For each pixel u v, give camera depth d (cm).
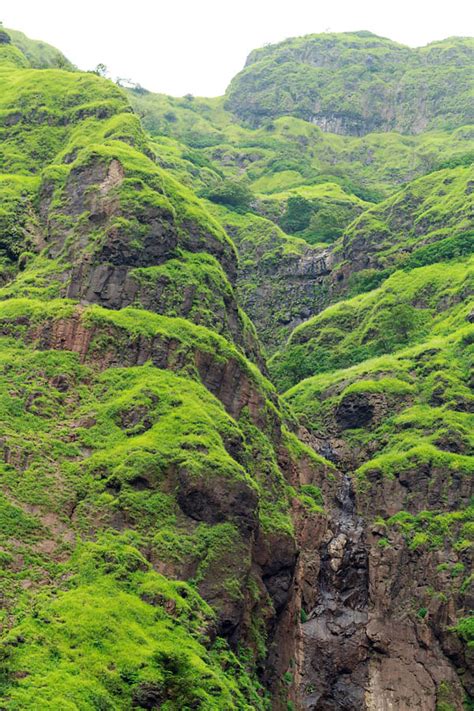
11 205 10194
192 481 7075
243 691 6359
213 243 10175
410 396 11025
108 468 7150
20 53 15212
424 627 8688
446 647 8525
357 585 9138
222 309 9525
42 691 5231
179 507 7075
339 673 8462
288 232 18675
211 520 7081
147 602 6256
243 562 7000
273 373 13575
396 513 9612
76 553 6500
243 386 8838
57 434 7469
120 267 9056
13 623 5753
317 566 9025
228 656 6494
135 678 5622
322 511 9319
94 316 8481
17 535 6462
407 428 10525
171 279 9188
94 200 9675
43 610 5884
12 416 7469
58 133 11606
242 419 8700
